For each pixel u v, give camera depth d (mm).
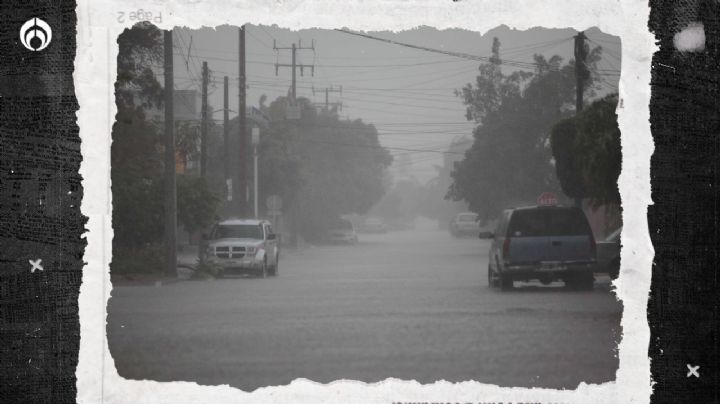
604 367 16375
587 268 38906
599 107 38250
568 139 46562
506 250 39094
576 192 47062
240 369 16406
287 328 23719
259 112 87812
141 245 52969
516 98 88875
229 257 50969
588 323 24297
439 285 43188
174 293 37188
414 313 27906
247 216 79875
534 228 39188
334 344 20203
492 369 16234
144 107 50625
